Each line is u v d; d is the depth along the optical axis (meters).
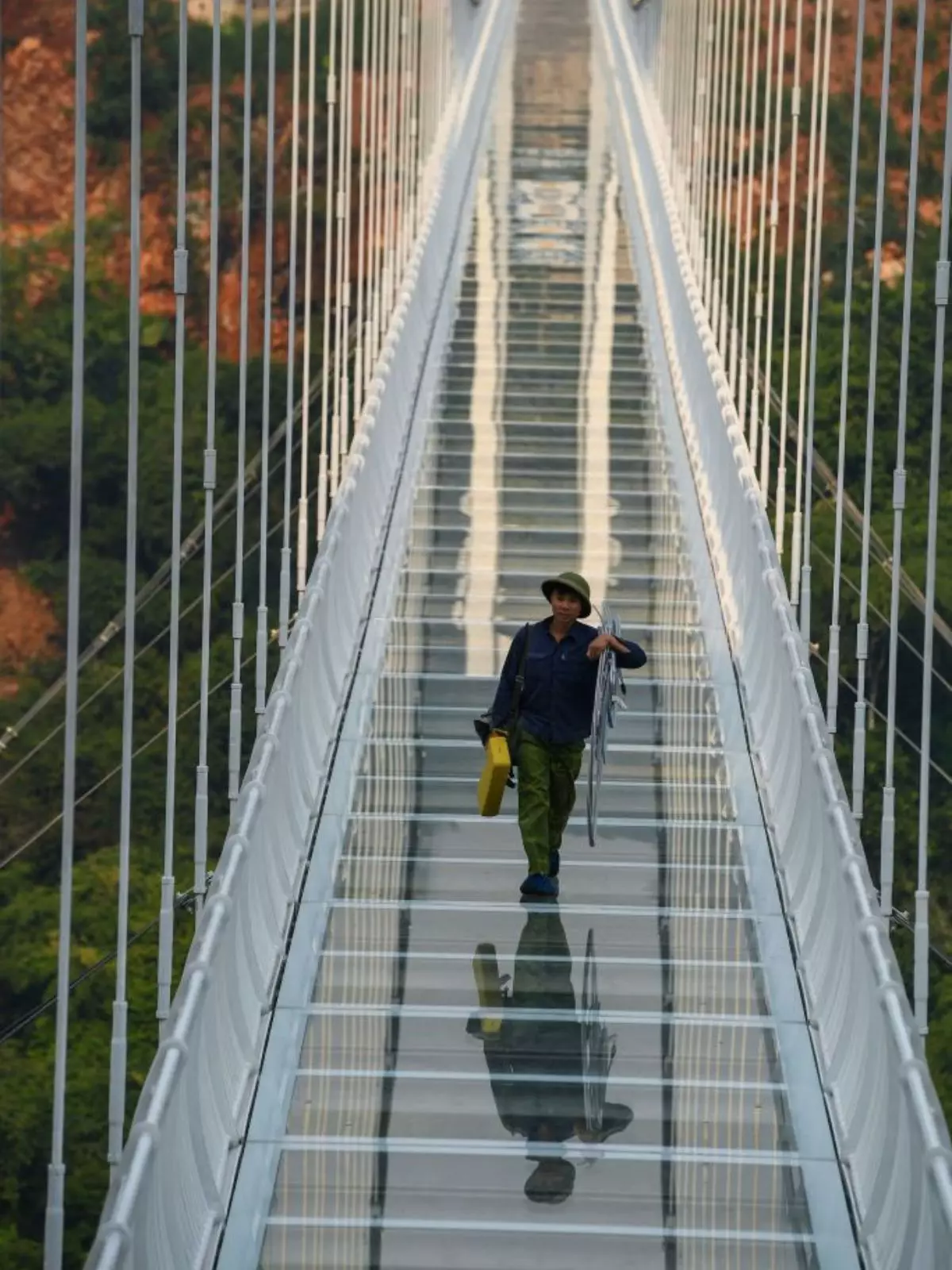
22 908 60.19
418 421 38.88
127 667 15.63
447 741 26.42
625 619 30.78
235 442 76.81
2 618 74.19
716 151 44.34
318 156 80.81
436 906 21.56
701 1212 15.78
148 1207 13.34
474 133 62.12
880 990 15.97
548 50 84.88
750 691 27.28
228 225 80.94
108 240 81.69
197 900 19.28
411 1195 16.00
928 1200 13.45
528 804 21.34
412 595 31.52
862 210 77.88
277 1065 18.05
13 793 66.75
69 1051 54.25
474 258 51.22
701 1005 19.42
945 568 72.31
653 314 45.75
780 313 75.69
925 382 75.56
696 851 23.12
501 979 19.88
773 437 74.56
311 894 21.77
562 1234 15.53
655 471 37.50
